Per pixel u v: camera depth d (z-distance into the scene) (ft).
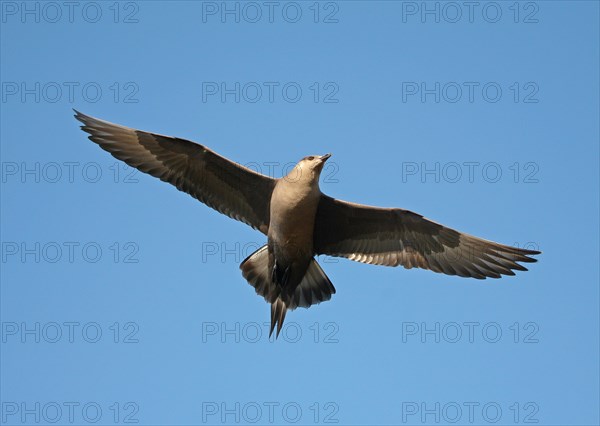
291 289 58.18
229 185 57.26
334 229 58.23
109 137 57.06
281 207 54.80
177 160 57.06
